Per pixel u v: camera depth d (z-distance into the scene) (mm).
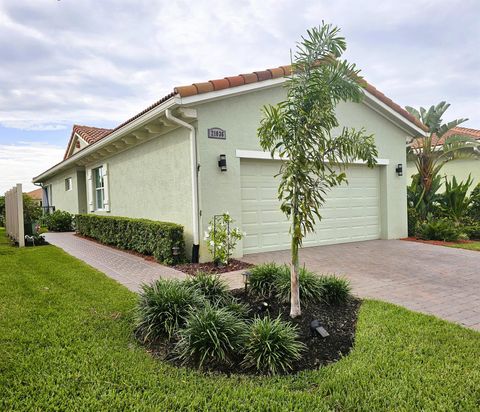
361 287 5562
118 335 3678
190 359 3205
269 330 3281
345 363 3086
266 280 4918
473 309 4512
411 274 6414
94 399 2543
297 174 3881
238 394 2658
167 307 3812
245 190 8312
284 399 2598
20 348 3316
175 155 8289
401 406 2475
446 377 2805
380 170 10914
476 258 7918
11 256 8586
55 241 11992
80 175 16344
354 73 4172
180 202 8141
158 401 2553
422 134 11195
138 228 8758
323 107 3934
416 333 3645
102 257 8516
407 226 11359
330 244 9922
